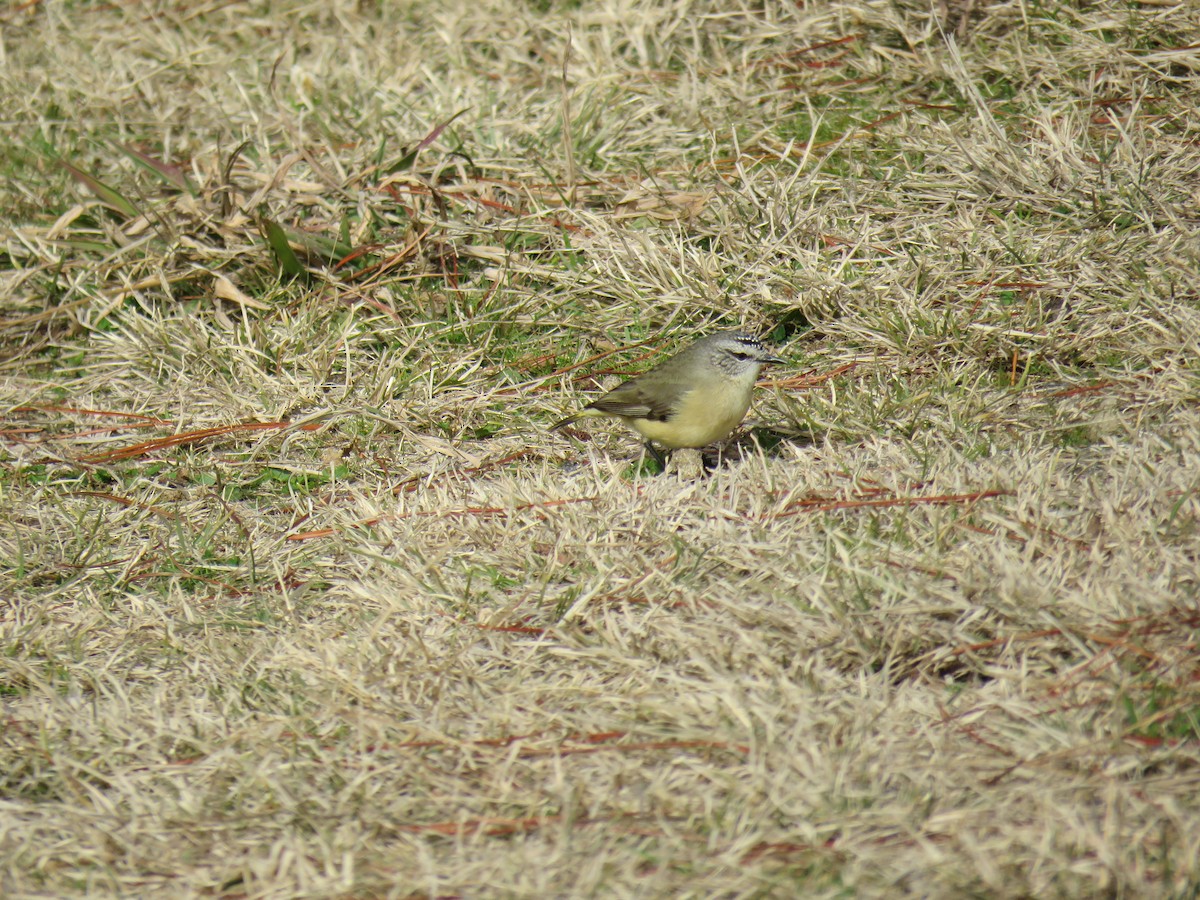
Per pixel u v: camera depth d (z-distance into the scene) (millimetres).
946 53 15711
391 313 13398
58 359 13844
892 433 10672
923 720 7160
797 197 13758
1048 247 12508
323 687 8180
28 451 12180
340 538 10117
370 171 14836
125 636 9219
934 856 6098
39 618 9453
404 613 8922
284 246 13922
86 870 6910
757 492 9695
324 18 19469
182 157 16250
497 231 14156
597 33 17297
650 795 6777
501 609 8688
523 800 6953
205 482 11484
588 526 9539
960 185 13695
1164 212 12562
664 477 10438
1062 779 6574
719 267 13047
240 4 20125
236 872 6750
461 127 15758
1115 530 8203
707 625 8141
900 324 12000
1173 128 13938
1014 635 7535
